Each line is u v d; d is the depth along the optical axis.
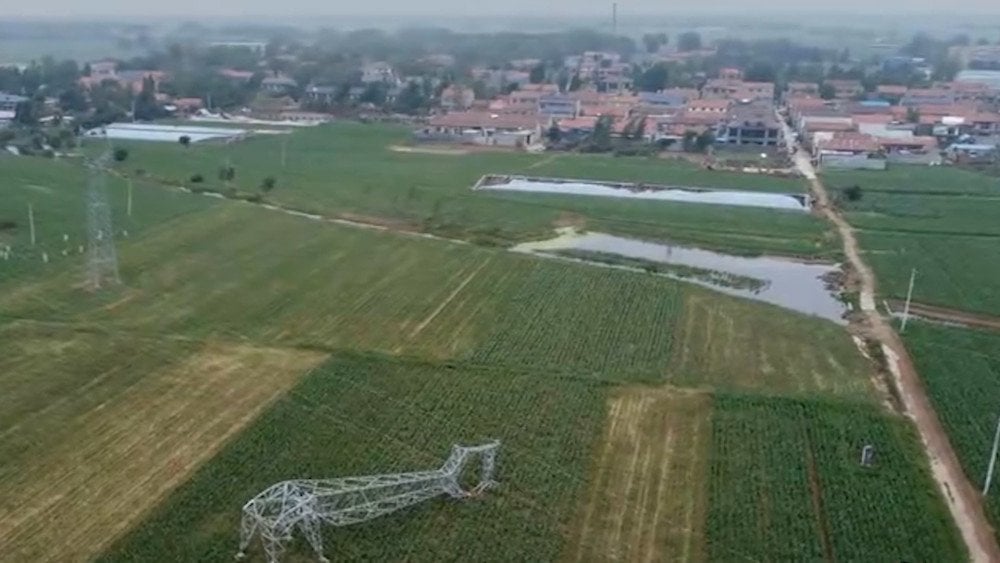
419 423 59.38
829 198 127.00
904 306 84.75
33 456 54.31
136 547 46.59
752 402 63.25
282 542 46.16
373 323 76.38
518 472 54.22
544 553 47.12
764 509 51.25
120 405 60.62
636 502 51.75
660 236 107.50
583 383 65.75
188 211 109.31
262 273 88.12
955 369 70.00
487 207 118.12
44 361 66.25
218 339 71.69
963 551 48.28
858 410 62.53
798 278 93.75
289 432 57.56
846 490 53.12
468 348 71.44
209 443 56.28
